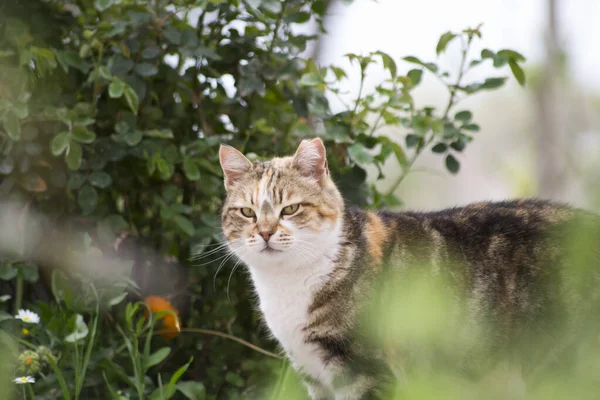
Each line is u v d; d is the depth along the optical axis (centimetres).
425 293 217
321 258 414
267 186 428
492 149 1380
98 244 512
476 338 414
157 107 530
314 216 418
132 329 461
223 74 546
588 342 380
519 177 1141
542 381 379
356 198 523
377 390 394
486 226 438
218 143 519
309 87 545
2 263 477
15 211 492
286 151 555
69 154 469
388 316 223
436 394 190
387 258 420
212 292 534
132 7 521
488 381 418
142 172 530
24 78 477
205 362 533
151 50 500
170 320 495
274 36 536
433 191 1140
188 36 502
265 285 429
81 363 457
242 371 534
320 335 413
